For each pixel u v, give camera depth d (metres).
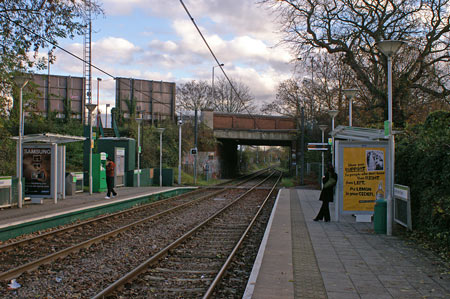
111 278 6.90
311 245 9.16
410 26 20.39
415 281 6.39
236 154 63.41
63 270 7.40
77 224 12.09
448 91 20.84
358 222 12.57
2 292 6.14
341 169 12.64
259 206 18.86
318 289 5.96
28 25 14.00
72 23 14.33
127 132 38.62
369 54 21.91
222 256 8.72
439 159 9.34
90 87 37.03
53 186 15.30
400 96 21.22
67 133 36.41
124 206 17.34
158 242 10.16
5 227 10.18
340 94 30.00
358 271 6.98
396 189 11.27
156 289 6.38
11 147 23.95
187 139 43.09
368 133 12.07
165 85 48.91
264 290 5.88
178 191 26.41
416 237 9.81
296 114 45.41
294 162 44.56
